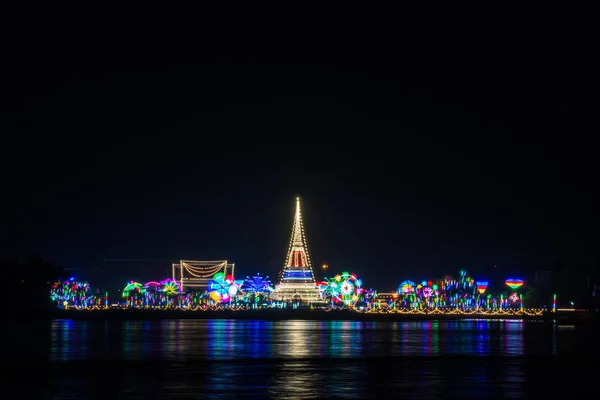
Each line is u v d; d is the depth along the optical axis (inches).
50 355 4165.8
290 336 6003.9
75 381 3152.1
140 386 3016.7
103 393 2847.0
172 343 5098.4
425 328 7613.2
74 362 3831.2
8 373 3388.3
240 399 2733.8
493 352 4483.3
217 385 3056.1
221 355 4224.9
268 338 5713.6
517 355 4301.2
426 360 4008.4
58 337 5654.5
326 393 2874.0
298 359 4033.0
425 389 2979.8
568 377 3339.1
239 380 3198.8
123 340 5354.3
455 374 3422.7
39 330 6673.2
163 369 3558.1
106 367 3627.0
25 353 4279.0
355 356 4210.1
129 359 3976.4
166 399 2723.9
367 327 7805.1
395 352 4468.5
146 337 5728.3
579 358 4131.4
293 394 2847.0
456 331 6953.7
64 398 2738.7
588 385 3102.9
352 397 2792.8
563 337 5989.2
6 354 4215.1
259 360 3971.5
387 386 3048.7
